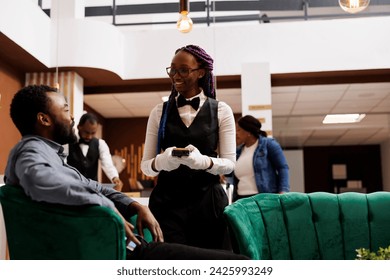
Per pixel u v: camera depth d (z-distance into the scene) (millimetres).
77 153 4195
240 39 7230
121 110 9781
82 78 7227
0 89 6027
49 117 1548
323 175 14836
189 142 1843
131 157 10484
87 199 1306
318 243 2127
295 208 2166
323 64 7027
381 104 9148
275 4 7945
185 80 1867
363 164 14742
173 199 1800
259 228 2016
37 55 6094
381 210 2182
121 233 1311
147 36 7383
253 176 3443
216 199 1818
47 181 1294
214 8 7582
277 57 7137
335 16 7758
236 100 8695
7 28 5160
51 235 1327
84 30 6660
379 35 6977
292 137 13391
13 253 1374
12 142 6352
